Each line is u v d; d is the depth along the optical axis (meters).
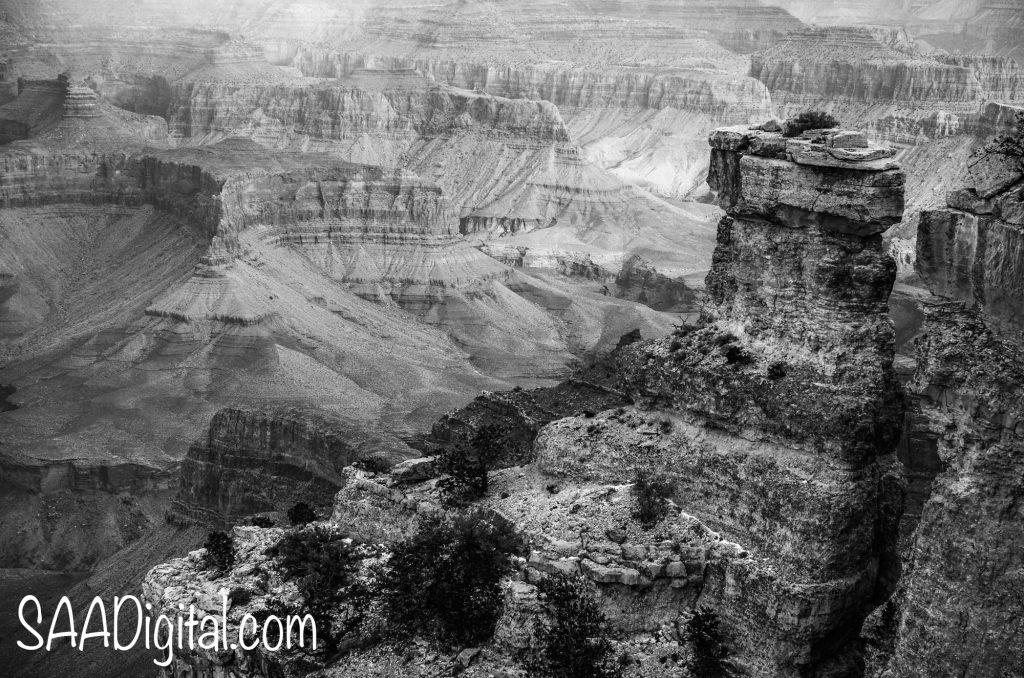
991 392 46.34
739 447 59.66
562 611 55.34
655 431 63.41
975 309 47.12
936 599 47.56
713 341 62.12
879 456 58.06
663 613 56.84
